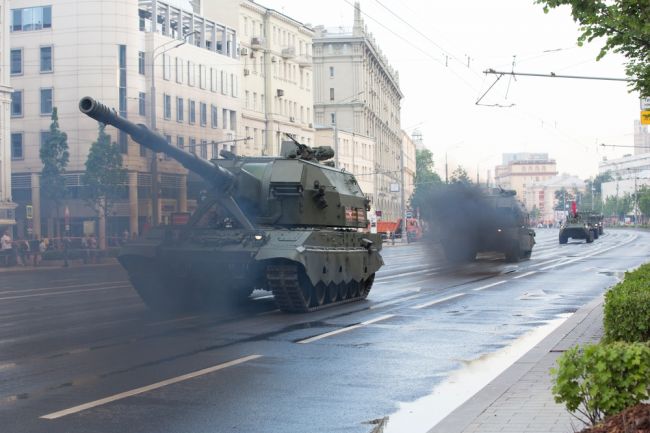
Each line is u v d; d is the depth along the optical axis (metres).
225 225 19.69
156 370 11.44
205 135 71.50
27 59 64.56
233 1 77.56
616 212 168.12
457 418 8.20
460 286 26.44
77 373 11.16
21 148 64.94
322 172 21.42
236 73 77.12
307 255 18.28
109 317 17.89
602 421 6.50
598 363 6.58
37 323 16.72
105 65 62.72
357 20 104.81
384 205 119.62
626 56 15.20
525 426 7.77
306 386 10.47
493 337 14.91
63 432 8.12
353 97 104.19
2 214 54.72
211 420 8.67
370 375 11.25
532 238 44.53
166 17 68.62
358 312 19.02
